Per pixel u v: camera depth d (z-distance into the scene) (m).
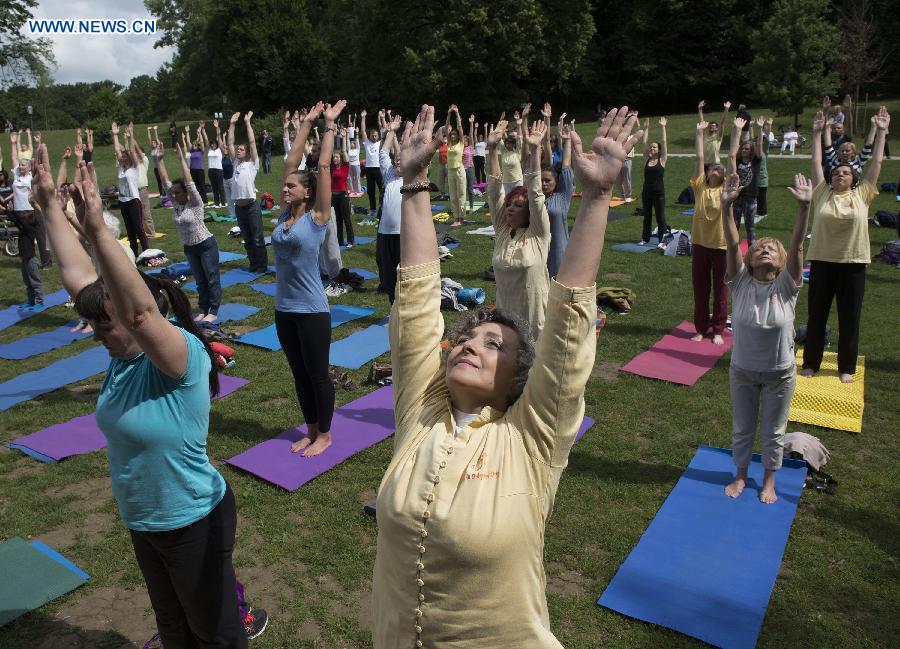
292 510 4.60
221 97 52.12
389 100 42.47
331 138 4.80
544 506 1.80
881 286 9.59
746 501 4.57
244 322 8.80
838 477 4.92
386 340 7.88
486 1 37.22
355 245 13.00
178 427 2.51
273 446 5.39
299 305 4.90
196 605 2.68
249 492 4.80
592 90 47.03
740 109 10.53
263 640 3.49
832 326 8.05
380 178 15.72
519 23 37.38
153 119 81.31
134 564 4.12
